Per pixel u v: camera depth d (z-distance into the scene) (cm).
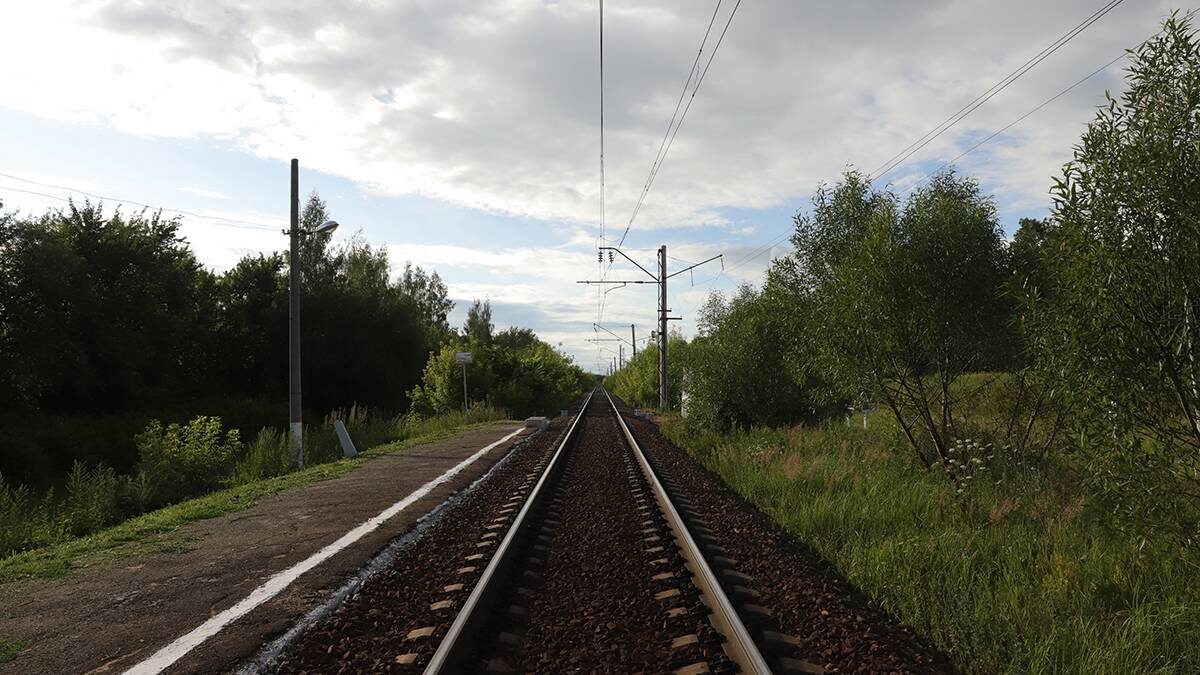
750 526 912
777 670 454
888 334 1141
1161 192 537
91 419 2617
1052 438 1074
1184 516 577
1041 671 459
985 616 540
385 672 465
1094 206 574
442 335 6869
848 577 700
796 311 1396
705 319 2436
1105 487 594
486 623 559
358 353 4278
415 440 2411
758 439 1894
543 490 1210
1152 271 549
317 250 4853
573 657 493
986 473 1052
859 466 1300
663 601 608
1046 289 691
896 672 455
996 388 1291
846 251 1359
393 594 641
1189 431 567
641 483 1281
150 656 504
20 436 2102
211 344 3866
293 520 1011
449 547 833
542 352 7019
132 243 3005
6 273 2566
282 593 650
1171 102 562
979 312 1130
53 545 932
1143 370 549
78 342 2681
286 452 1739
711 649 498
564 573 718
